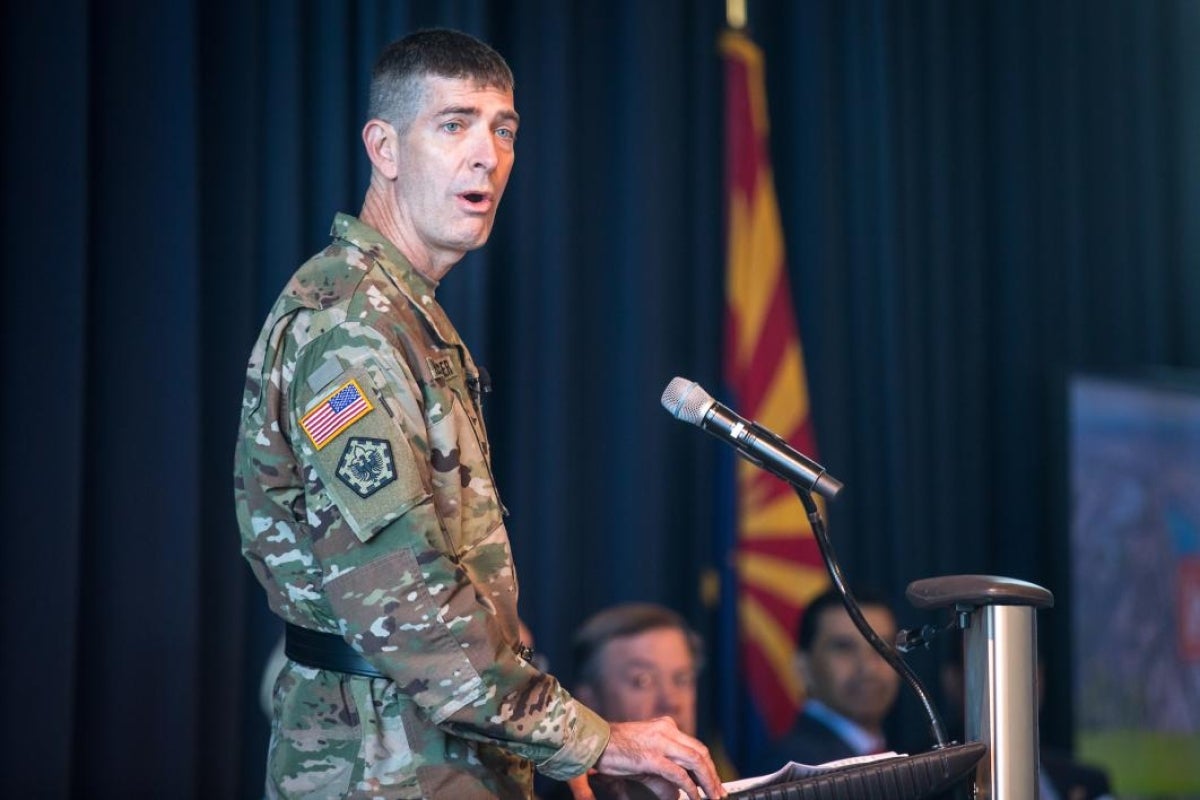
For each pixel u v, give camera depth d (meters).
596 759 5.28
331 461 5.29
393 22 11.82
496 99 6.00
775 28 14.10
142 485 10.55
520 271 12.40
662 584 12.77
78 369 10.22
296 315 5.64
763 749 12.84
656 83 13.02
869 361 13.92
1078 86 15.27
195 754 10.58
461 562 5.63
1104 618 14.38
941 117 14.39
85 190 10.34
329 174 11.59
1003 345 14.95
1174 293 15.53
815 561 13.20
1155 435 14.70
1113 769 14.25
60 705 10.02
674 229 13.20
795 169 13.95
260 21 11.41
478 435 5.82
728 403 13.14
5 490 10.07
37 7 10.36
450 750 5.47
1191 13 15.57
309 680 5.60
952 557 14.14
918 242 14.26
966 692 5.61
